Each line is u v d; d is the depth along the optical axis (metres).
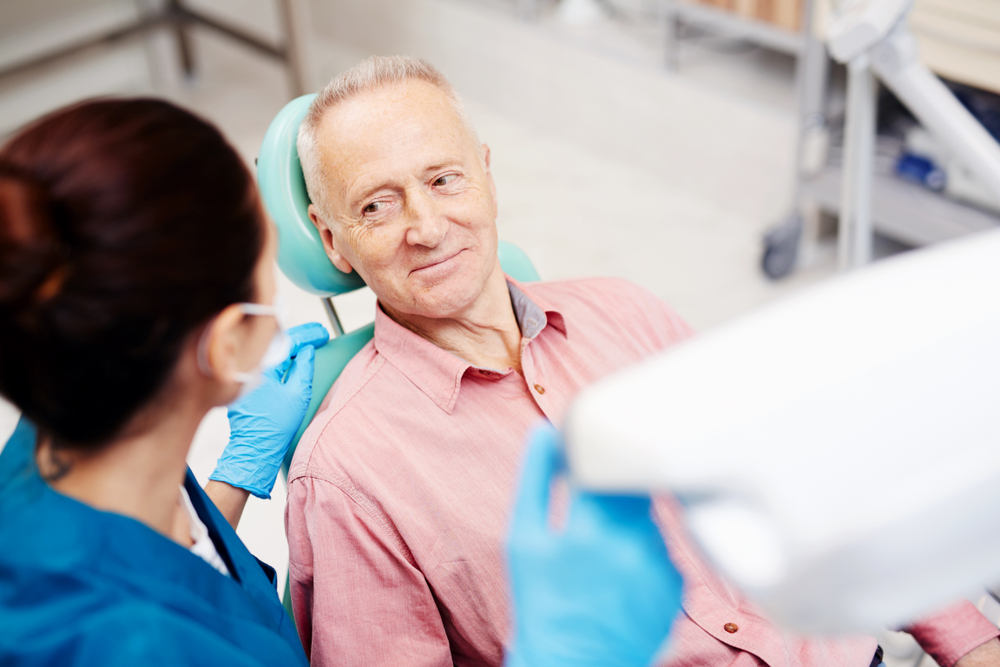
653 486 0.35
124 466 0.71
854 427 0.34
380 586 1.09
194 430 0.73
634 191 3.29
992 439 0.34
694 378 0.36
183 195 0.62
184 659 0.69
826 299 0.38
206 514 0.88
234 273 0.66
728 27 2.99
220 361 0.67
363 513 1.09
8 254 0.58
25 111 3.78
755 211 3.10
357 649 1.08
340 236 1.16
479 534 1.10
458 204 1.12
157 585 0.72
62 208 0.59
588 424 0.36
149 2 3.95
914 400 0.35
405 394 1.15
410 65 1.14
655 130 3.28
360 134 1.10
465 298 1.15
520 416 1.17
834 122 2.77
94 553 0.69
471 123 1.18
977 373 0.35
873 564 0.34
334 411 1.15
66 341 0.60
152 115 0.63
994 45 2.15
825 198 2.74
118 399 0.65
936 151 2.61
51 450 0.71
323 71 4.09
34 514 0.70
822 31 2.51
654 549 0.44
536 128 3.68
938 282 0.37
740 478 0.34
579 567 0.44
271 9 4.29
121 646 0.66
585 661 0.45
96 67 3.91
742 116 3.02
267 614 0.88
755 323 0.38
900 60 1.22
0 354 0.62
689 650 1.10
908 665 1.46
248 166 0.69
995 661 1.08
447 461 1.13
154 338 0.63
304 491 1.12
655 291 2.83
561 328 1.25
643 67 3.25
